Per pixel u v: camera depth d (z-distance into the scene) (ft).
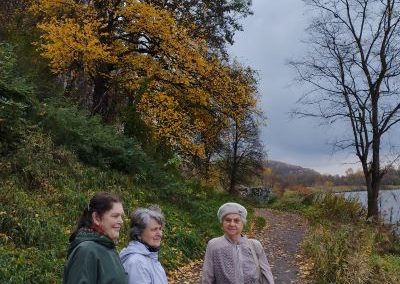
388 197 83.41
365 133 77.92
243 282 14.76
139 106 57.67
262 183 167.84
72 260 9.39
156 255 11.66
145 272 11.00
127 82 62.28
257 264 15.16
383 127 76.54
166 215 43.09
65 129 44.14
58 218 31.07
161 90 65.92
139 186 47.06
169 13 62.23
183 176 66.85
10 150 35.58
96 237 9.70
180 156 63.16
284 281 34.37
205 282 14.92
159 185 50.78
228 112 69.87
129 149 49.96
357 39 77.51
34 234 26.53
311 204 107.55
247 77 71.51
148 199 45.98
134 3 59.67
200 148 63.62
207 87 66.23
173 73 64.95
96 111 61.00
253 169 147.23
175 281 30.78
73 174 39.96
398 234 58.75
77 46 52.85
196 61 62.90
